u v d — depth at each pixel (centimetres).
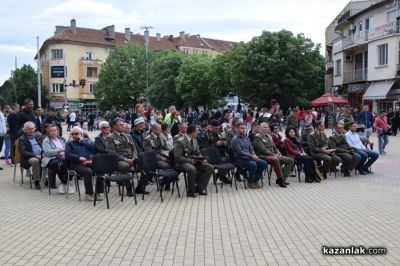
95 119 4725
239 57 4769
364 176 1385
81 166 1034
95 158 980
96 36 8569
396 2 3669
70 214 888
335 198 1042
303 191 1142
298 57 4603
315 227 782
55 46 8038
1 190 1152
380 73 3841
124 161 1093
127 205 976
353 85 4303
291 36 4662
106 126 1188
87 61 8206
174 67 6875
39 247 673
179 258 619
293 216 865
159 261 607
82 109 8181
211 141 1348
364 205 961
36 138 1268
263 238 715
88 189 1023
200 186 1105
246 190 1166
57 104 7869
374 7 3953
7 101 6078
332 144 1412
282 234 738
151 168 1066
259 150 1253
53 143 1131
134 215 879
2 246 679
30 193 1113
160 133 1223
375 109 3941
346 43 4453
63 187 1113
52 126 1133
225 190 1169
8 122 1519
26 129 1195
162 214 887
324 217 855
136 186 1175
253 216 867
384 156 1878
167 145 1230
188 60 6581
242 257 623
